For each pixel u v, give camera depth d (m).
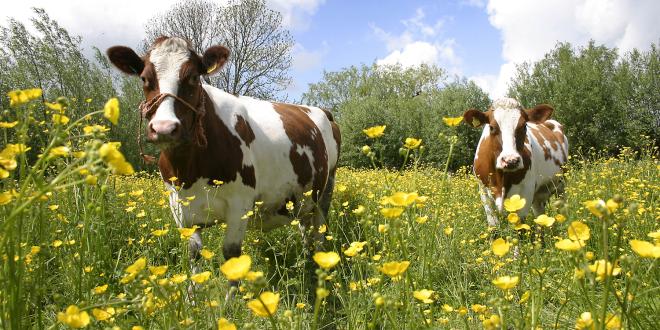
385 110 34.28
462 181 8.23
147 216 4.64
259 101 5.20
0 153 1.64
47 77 19.80
